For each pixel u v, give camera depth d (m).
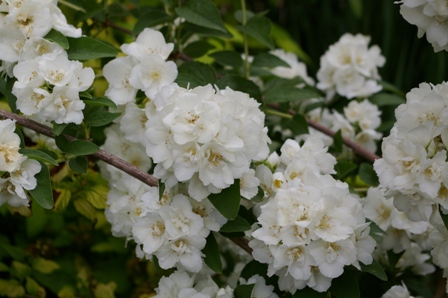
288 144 0.87
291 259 0.79
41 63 0.82
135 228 0.82
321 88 1.16
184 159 0.77
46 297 1.06
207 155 0.77
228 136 0.77
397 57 1.48
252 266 0.87
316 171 0.85
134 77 0.89
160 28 1.02
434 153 0.79
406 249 0.94
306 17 1.59
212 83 0.96
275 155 0.87
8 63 0.87
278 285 0.86
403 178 0.79
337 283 0.81
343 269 0.80
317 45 1.59
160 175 0.79
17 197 0.82
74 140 0.84
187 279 0.84
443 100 0.80
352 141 1.09
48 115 0.82
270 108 1.09
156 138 0.78
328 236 0.78
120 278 1.05
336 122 1.11
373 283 0.96
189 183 0.79
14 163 0.79
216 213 0.81
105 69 0.91
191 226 0.80
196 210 0.82
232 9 1.55
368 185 1.06
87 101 0.84
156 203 0.82
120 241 1.06
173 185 0.79
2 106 1.00
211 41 1.22
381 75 1.47
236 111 0.79
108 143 0.96
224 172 0.77
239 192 0.79
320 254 0.79
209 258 0.82
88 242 1.06
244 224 0.82
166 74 0.89
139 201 0.90
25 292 1.01
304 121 1.03
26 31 0.85
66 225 1.06
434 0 0.80
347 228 0.79
